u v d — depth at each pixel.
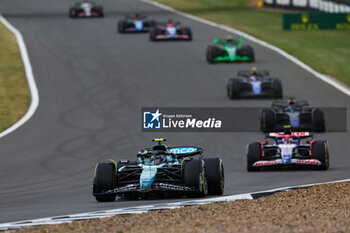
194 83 132.88
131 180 53.34
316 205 42.81
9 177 70.31
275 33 199.25
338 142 87.81
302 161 67.00
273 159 70.75
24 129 99.88
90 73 142.38
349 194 47.28
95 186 49.59
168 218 39.25
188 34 181.50
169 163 52.50
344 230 34.09
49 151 85.12
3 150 86.62
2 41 175.38
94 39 182.75
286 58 158.12
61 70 145.00
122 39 183.38
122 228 37.00
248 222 37.06
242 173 67.62
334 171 66.44
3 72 142.12
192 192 49.31
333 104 114.88
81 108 113.56
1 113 110.50
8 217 44.97
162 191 48.66
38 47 169.88
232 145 87.06
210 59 151.25
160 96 121.69
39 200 55.16
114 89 128.00
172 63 151.88
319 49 173.12
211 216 39.41
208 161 51.44
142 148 85.69
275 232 34.09
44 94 124.56
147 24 194.12
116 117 106.25
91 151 84.44
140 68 146.75
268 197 46.94
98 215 42.66
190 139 91.00
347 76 140.38
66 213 45.22
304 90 126.62
